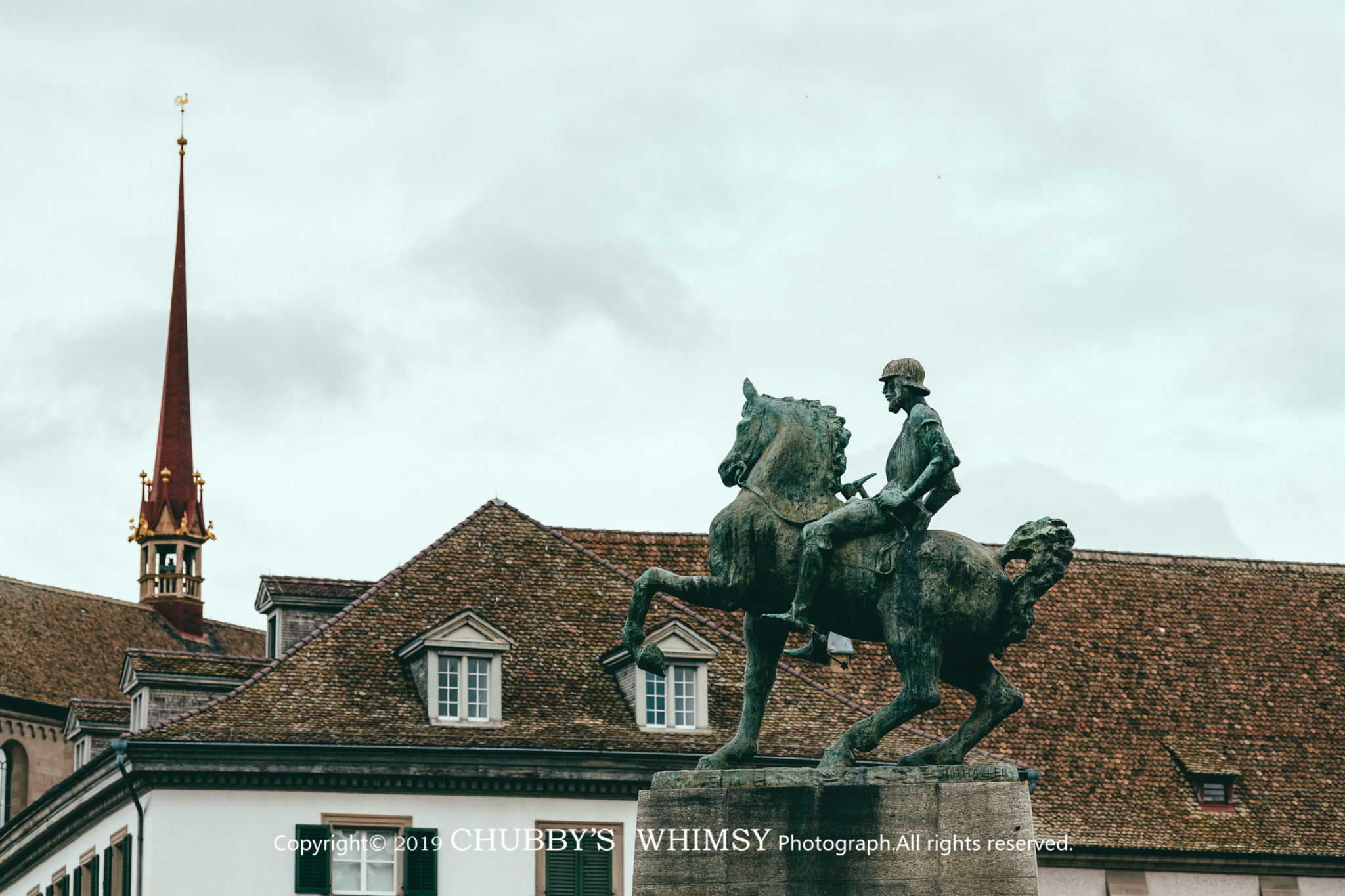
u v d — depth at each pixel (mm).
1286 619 64000
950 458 19266
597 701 50844
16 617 99062
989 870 18547
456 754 48625
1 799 93000
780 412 20094
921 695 19078
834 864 18672
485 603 53219
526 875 48500
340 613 52312
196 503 126438
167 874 47156
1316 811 57594
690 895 18812
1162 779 57688
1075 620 62406
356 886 48000
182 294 135875
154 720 53062
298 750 47938
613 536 63094
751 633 19844
